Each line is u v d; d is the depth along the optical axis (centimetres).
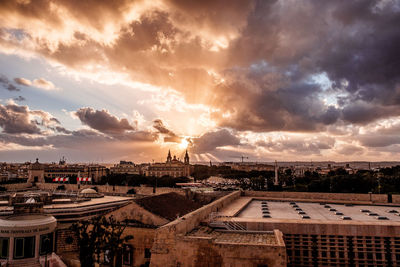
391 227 2878
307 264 3005
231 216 3634
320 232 3014
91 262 2983
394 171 19312
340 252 2961
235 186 19662
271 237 2944
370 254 2897
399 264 2825
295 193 6500
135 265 3319
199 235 2875
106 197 8562
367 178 12669
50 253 3991
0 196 7569
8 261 3578
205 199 7181
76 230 3095
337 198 6216
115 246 3005
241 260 2478
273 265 2422
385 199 5781
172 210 4016
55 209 5406
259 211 4609
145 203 3772
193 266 2548
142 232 3375
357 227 2942
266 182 17962
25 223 3719
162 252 2623
